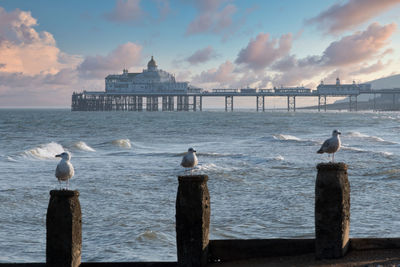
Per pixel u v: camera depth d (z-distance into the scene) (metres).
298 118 134.38
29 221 12.84
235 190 17.41
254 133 63.94
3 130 70.25
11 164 26.98
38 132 66.00
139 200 15.63
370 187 17.64
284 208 14.17
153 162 27.59
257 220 12.66
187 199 6.36
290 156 29.70
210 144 43.44
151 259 9.62
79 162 27.83
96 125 89.56
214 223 12.30
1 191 17.00
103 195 16.41
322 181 6.50
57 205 6.14
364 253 6.67
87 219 12.92
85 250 10.24
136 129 75.38
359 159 26.89
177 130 72.44
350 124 92.38
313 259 6.55
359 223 12.02
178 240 6.41
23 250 10.29
